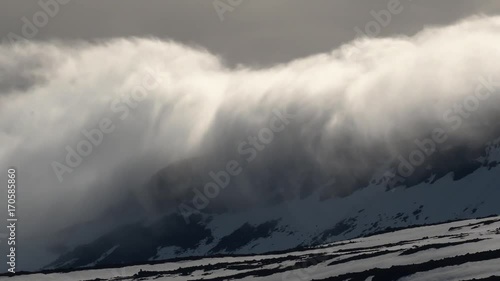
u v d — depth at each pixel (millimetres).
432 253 178625
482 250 171500
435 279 151000
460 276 149375
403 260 179125
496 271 147375
